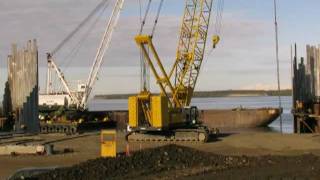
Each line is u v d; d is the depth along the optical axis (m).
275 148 41.72
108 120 68.31
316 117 60.00
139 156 30.48
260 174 26.45
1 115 64.69
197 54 55.09
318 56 66.75
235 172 27.23
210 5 55.22
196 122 47.94
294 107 64.94
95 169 27.66
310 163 30.12
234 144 44.12
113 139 38.28
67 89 77.81
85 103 77.75
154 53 49.78
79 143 46.22
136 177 26.66
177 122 46.62
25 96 61.19
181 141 46.03
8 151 39.53
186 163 30.31
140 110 46.09
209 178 25.59
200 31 55.22
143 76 49.19
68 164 34.03
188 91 54.31
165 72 50.75
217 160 31.30
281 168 28.36
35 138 50.75
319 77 66.62
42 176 26.12
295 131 63.41
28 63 61.12
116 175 27.23
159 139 46.59
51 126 59.53
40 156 38.44
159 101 45.19
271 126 86.19
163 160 30.41
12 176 27.02
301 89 65.88
